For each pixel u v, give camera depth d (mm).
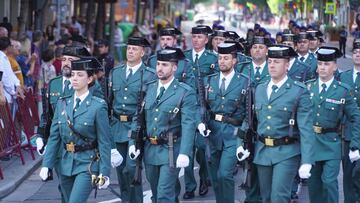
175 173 12445
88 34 44125
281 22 89188
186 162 12102
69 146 11555
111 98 14477
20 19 30547
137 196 13414
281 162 11648
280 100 11688
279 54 11688
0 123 17484
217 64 17062
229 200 13812
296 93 11672
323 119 13164
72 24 41438
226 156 13797
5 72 18859
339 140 13250
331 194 12977
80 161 11516
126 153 14328
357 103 14625
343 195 15109
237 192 16016
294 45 18672
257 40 16000
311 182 13336
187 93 12430
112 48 45219
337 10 54156
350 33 56156
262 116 11812
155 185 12750
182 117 12352
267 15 123750
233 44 14391
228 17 132625
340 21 54938
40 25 35719
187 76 15977
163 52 12477
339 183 16547
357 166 13695
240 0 143750
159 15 96188
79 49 12953
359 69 14711
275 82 11844
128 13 76750
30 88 20984
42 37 30469
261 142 11867
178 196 14383
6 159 18922
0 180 16844
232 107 14156
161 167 12430
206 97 14281
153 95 12602
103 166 11422
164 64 12469
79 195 11328
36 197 15984
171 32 17000
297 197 15258
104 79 14523
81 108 11492
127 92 14305
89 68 11516
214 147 14070
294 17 72812
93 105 11492
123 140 14250
